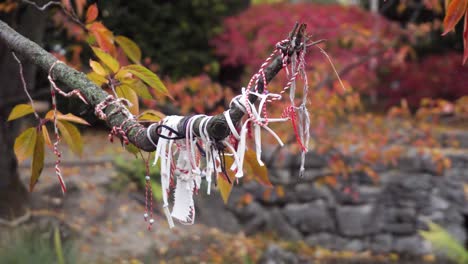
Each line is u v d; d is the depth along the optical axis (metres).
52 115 1.86
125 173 7.90
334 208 9.04
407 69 9.49
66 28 5.90
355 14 7.79
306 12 7.72
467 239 8.78
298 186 9.02
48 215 6.39
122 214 7.20
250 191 8.95
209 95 6.54
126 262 6.14
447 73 9.45
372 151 6.84
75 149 1.93
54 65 1.75
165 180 1.47
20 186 6.50
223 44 8.63
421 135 8.75
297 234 9.04
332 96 6.18
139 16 8.53
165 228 7.25
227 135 1.42
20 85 5.71
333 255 8.72
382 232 8.96
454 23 1.57
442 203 8.80
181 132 1.46
